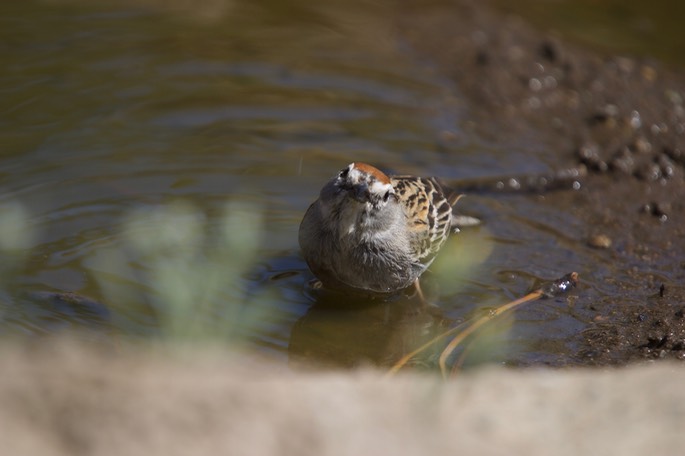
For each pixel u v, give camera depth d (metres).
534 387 7.95
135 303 10.56
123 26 19.06
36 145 14.30
